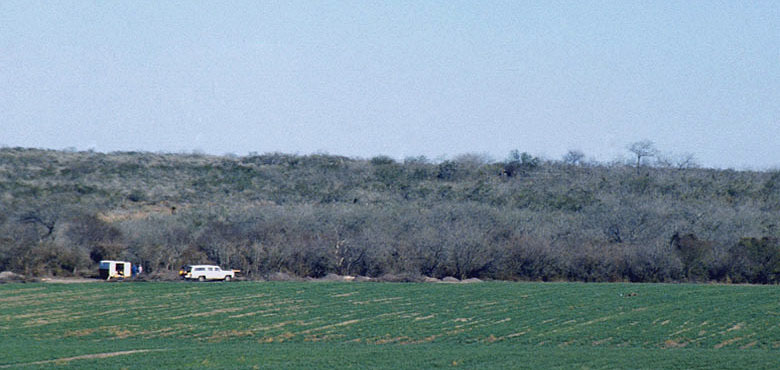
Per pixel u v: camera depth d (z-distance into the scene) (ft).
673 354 103.81
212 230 251.60
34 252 215.10
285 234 246.47
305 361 95.20
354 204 335.67
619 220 277.85
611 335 127.44
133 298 167.63
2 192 322.55
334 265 229.45
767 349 114.52
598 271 225.56
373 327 136.36
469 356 99.96
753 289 190.80
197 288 184.55
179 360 95.61
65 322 139.74
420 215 289.12
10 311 149.69
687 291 186.19
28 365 92.38
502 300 169.27
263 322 141.28
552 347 116.37
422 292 182.19
